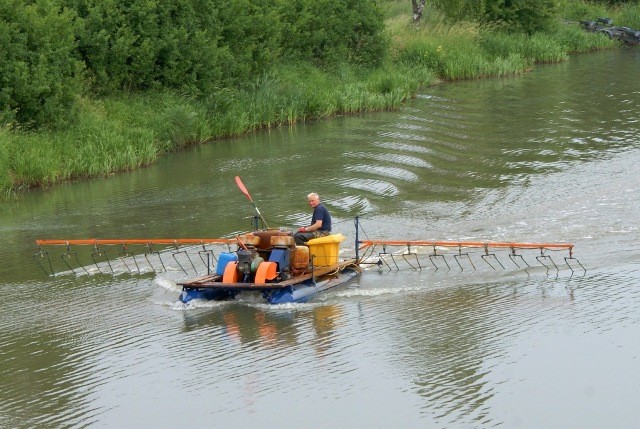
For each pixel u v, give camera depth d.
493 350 14.87
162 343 15.82
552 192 25.20
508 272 18.95
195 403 13.49
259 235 17.97
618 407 12.83
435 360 14.58
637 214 22.47
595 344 14.96
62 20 33.44
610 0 75.25
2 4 31.95
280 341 15.64
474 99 43.56
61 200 27.61
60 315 17.47
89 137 32.50
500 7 60.81
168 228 23.34
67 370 14.90
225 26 40.22
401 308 17.06
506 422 12.50
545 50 57.06
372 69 47.91
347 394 13.53
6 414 13.41
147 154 32.62
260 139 36.41
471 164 29.55
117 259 21.02
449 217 23.22
